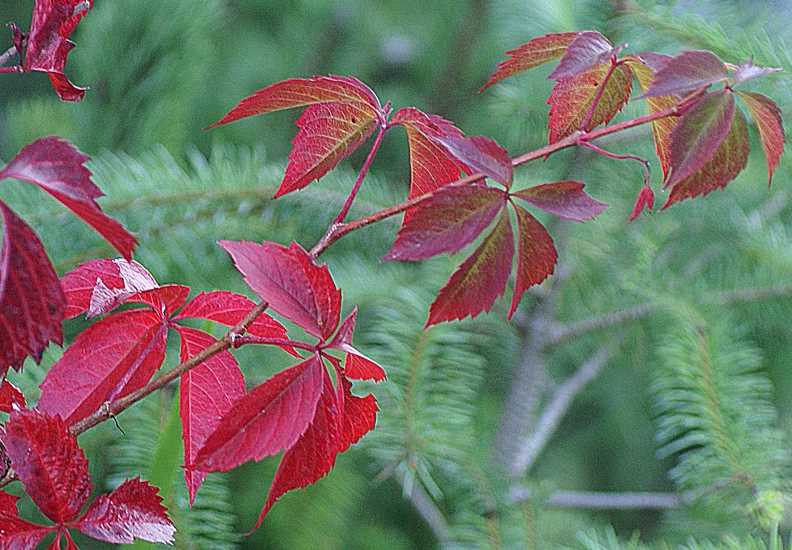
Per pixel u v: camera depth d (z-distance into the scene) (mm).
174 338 1796
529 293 1994
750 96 1030
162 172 1840
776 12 2070
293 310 1003
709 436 1692
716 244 2197
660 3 1942
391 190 2377
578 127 1090
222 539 1486
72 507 991
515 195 1010
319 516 1952
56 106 2492
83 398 1036
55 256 1730
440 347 1740
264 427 980
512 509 1592
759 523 1560
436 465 1660
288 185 1072
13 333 918
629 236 2150
